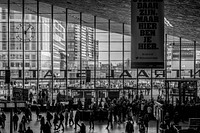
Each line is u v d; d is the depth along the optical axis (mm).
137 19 14914
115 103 30625
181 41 40688
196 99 31922
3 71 38406
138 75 38812
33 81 38281
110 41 39500
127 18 34219
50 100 38156
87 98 31375
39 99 35750
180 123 27734
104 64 39406
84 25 39281
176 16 26281
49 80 38469
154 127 25984
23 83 37969
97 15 38281
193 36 35875
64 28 39188
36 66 38656
